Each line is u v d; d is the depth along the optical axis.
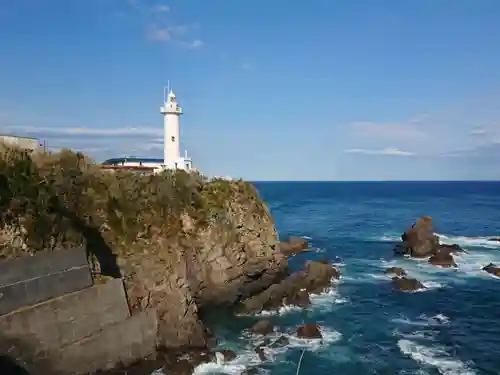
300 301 38.81
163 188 37.22
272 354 28.80
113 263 29.62
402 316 36.31
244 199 46.53
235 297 39.56
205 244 37.78
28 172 27.53
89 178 32.88
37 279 22.80
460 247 66.12
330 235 81.25
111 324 25.48
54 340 22.55
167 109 55.81
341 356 28.62
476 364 27.41
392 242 73.12
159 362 26.47
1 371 20.11
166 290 31.09
